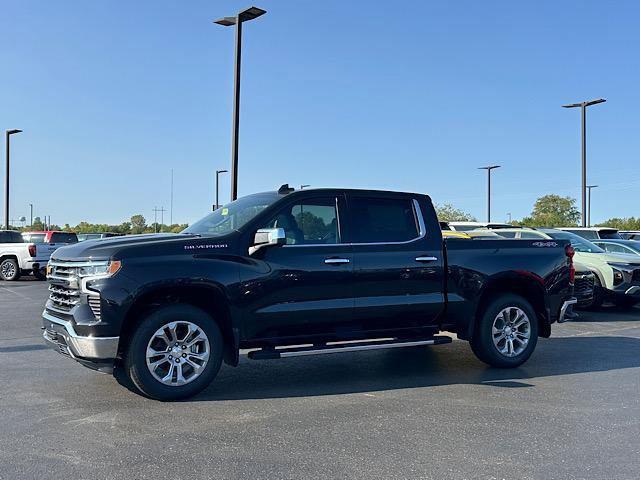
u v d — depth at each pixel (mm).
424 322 6898
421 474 4062
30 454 4383
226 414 5379
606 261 12656
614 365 7578
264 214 6242
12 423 5078
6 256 21375
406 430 4961
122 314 5492
